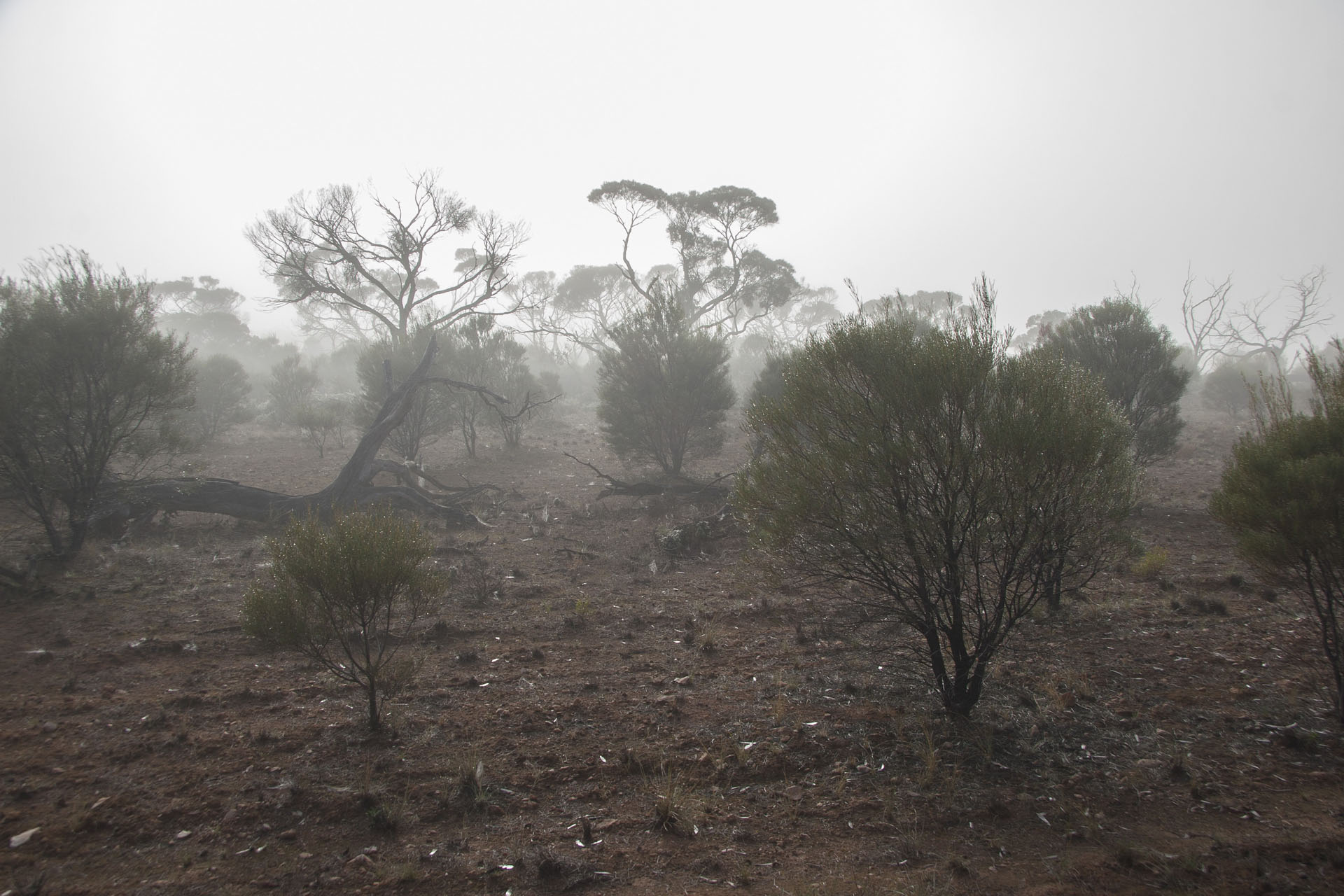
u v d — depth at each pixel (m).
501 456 19.50
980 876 3.28
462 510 11.75
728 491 13.40
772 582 5.38
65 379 9.23
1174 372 13.70
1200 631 6.40
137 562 9.12
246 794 3.87
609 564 9.37
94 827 3.56
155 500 10.95
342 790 3.91
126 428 9.95
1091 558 5.04
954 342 4.85
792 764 4.27
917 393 4.66
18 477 8.87
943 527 4.75
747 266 35.75
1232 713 4.85
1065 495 4.63
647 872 3.30
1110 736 4.62
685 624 7.04
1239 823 3.69
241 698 5.18
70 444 9.22
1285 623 6.45
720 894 3.15
